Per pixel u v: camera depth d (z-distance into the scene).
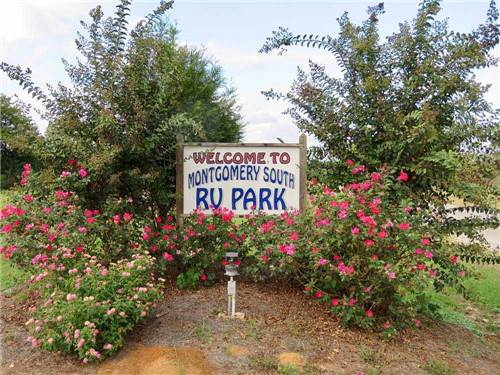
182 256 5.06
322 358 3.61
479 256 4.83
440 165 4.61
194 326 4.00
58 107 5.29
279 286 5.13
